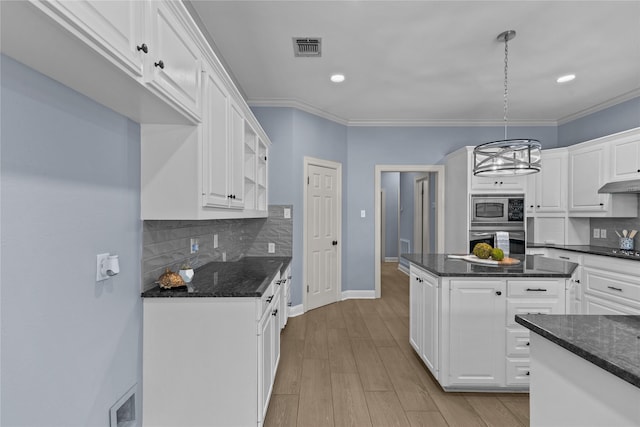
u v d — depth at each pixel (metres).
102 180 1.41
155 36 1.21
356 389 2.35
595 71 3.23
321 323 3.75
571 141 4.63
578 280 3.69
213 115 1.84
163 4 1.26
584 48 2.79
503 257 2.64
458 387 2.29
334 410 2.10
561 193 4.22
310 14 2.32
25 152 1.03
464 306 2.23
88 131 1.32
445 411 2.09
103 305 1.42
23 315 1.03
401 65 3.11
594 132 4.27
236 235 3.63
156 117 1.58
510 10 2.27
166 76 1.29
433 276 2.38
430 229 5.65
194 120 1.63
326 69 3.20
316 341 3.22
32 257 1.06
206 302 1.74
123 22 1.00
